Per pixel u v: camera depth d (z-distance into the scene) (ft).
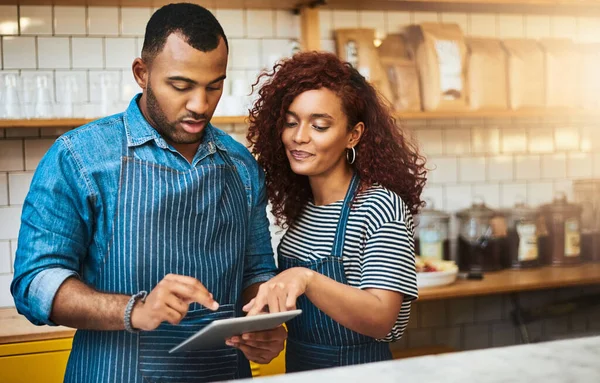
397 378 2.50
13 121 9.31
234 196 5.82
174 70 5.06
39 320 5.05
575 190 12.75
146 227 5.31
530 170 12.77
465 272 11.53
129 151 5.37
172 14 5.10
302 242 6.17
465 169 12.35
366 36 11.13
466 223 11.63
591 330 12.73
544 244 12.04
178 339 5.38
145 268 5.30
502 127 12.57
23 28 10.27
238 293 5.84
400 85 11.16
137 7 10.65
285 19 11.29
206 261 5.53
